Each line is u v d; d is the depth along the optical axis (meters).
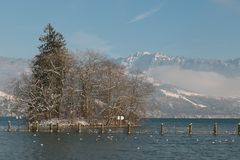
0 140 89.06
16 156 65.31
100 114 129.25
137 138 97.69
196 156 68.12
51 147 77.19
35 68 124.69
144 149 76.31
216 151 74.88
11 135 100.94
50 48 126.69
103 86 128.12
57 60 124.50
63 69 124.25
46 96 122.31
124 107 133.62
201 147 80.94
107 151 72.56
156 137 101.44
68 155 67.06
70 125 122.56
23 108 121.50
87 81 126.44
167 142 89.81
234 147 81.44
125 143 86.12
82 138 94.69
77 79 126.44
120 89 130.62
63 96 124.00
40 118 122.00
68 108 125.38
